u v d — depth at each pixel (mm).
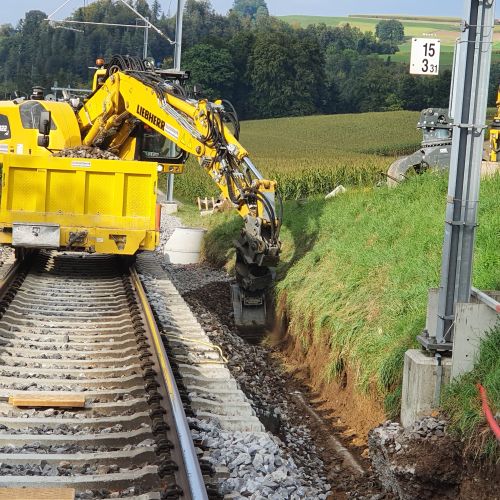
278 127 102188
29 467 6562
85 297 13688
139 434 7184
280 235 17328
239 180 13148
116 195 14172
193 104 13750
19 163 13844
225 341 12734
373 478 7930
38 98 16984
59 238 14039
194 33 161750
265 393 10953
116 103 15172
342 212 16312
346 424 9828
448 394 7672
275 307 14398
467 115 7793
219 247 21406
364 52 157125
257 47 116562
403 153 79688
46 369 9156
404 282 10703
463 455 7016
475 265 9906
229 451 7273
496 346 7555
